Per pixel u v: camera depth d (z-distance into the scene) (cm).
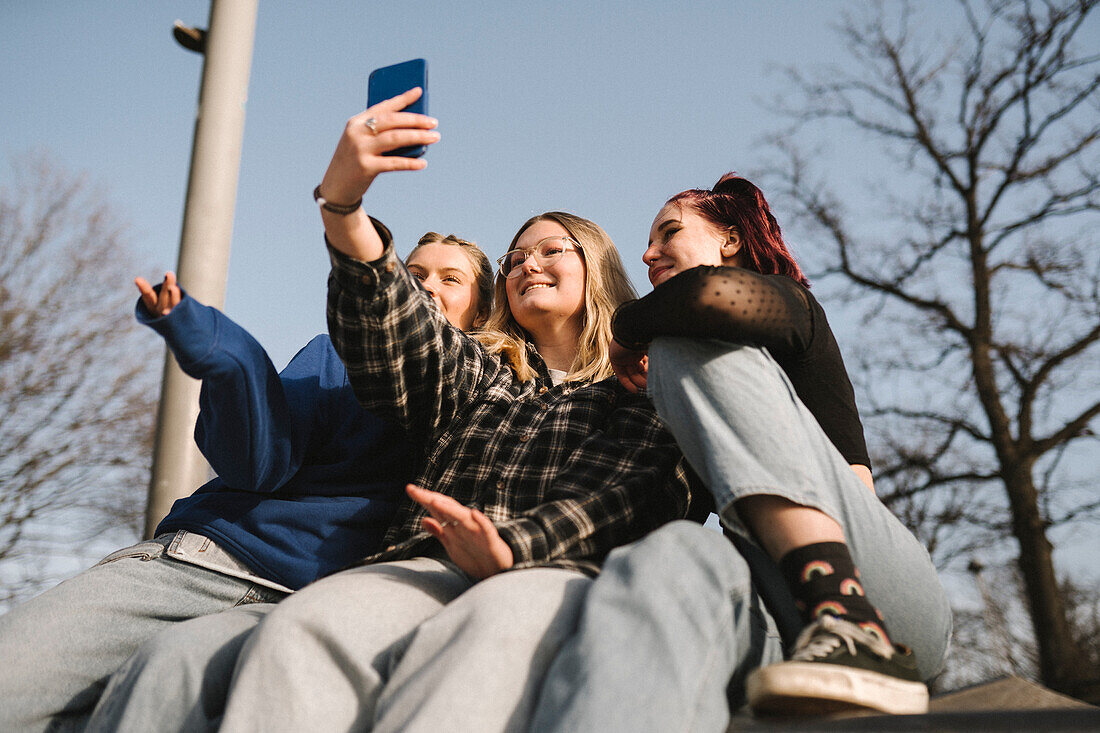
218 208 354
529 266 212
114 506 1148
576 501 144
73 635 157
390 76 160
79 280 1191
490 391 181
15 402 1116
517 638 110
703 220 200
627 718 97
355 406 197
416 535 157
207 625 141
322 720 114
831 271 1141
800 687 102
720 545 121
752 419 129
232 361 158
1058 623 895
